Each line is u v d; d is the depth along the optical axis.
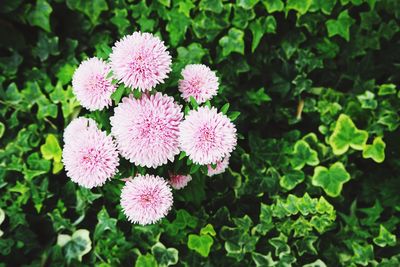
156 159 0.45
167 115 0.44
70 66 0.59
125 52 0.43
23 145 0.58
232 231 0.58
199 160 0.44
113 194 0.56
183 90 0.47
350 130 0.57
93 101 0.46
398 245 0.58
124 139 0.44
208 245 0.56
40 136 0.59
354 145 0.57
